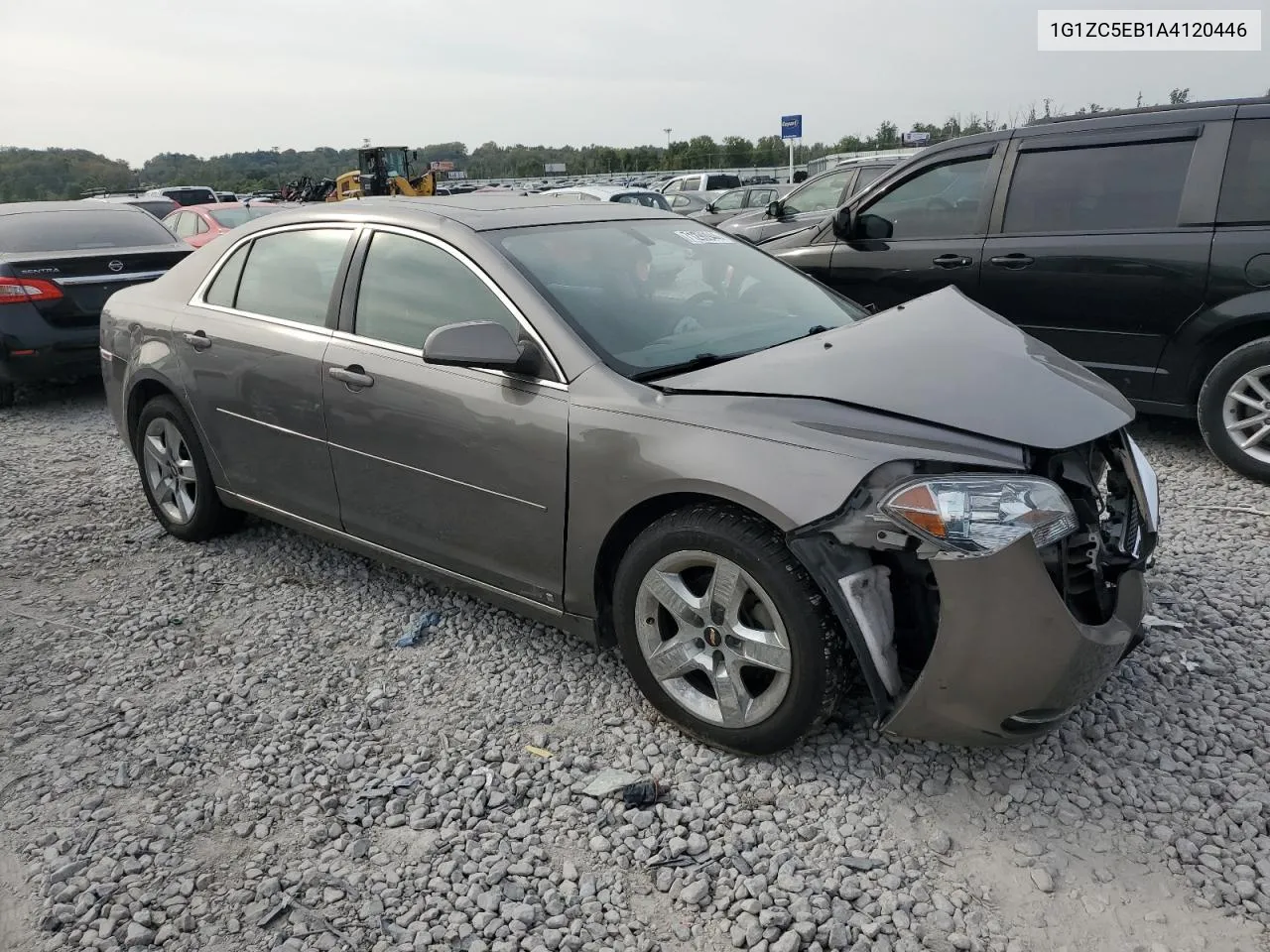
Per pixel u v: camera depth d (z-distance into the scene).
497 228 3.56
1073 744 2.95
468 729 3.19
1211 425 5.21
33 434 7.29
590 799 2.80
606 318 3.27
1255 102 5.07
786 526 2.60
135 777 3.00
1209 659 3.36
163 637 3.91
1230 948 2.21
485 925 2.37
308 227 4.09
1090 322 5.61
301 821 2.78
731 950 2.28
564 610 3.26
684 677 3.04
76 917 2.44
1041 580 2.41
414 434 3.48
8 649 3.84
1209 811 2.64
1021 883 2.44
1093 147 5.58
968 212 6.10
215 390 4.29
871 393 2.75
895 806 2.72
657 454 2.84
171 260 8.39
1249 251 4.97
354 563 4.52
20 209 8.63
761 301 3.74
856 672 2.76
